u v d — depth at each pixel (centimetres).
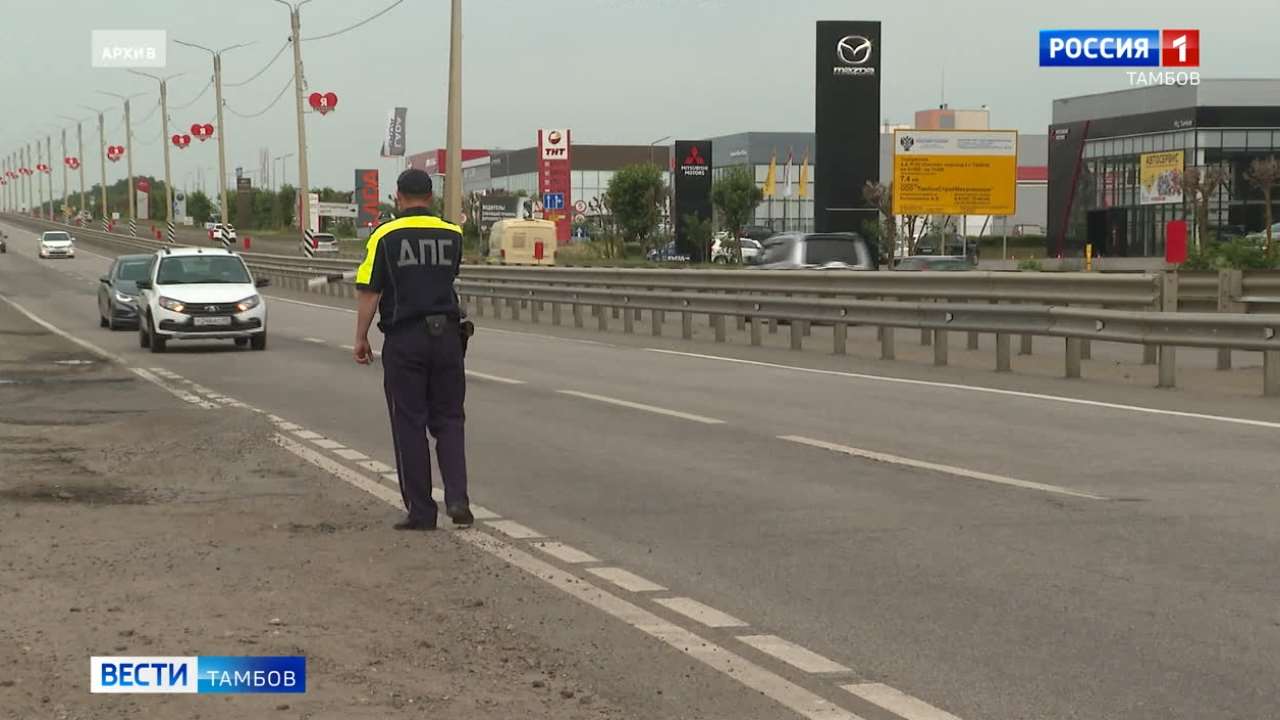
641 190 11800
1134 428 1661
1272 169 9744
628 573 975
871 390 2120
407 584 938
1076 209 12025
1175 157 10744
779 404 1958
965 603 878
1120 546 1030
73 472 1446
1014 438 1595
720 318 3197
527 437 1664
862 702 686
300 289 6875
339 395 2222
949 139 7369
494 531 1125
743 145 14712
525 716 658
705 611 868
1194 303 2955
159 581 942
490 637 802
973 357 2734
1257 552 1002
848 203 7506
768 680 720
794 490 1291
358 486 1347
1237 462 1404
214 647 774
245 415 1920
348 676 720
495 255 8338
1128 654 761
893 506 1204
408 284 1115
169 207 11825
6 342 3584
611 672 735
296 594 906
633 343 3203
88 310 5325
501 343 3231
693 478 1367
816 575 962
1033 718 661
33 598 892
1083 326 2217
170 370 2738
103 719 646
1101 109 11700
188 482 1376
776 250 3784
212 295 3200
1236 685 706
